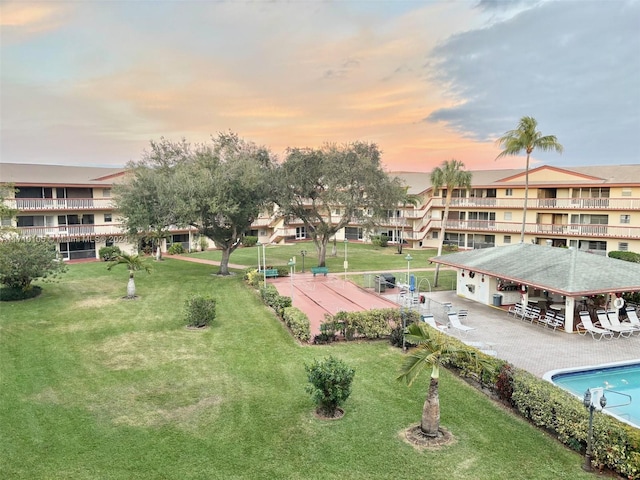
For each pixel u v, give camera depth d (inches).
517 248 1046.4
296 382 545.0
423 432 422.9
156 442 405.7
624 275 810.8
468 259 1072.2
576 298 868.0
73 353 642.2
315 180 1428.4
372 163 1406.3
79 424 436.8
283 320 830.5
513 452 396.8
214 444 404.2
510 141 1482.5
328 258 1752.0
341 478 356.2
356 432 428.1
